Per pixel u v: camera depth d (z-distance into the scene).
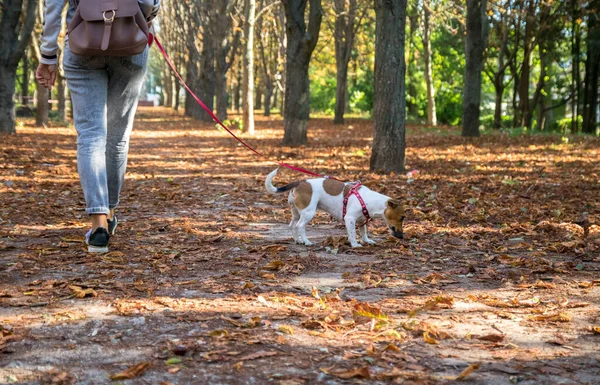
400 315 3.98
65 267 4.94
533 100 35.00
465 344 3.46
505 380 2.98
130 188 10.52
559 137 25.16
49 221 7.14
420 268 5.33
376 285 4.71
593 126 35.12
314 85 66.50
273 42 50.03
